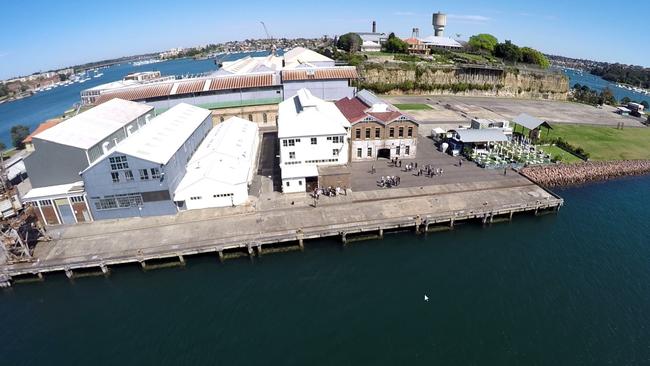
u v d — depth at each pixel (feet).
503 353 103.50
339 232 149.28
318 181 175.83
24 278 136.15
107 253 138.21
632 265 140.15
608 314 116.98
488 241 154.92
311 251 147.74
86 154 165.07
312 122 190.08
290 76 291.58
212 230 150.10
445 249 149.59
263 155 235.81
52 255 138.10
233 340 108.27
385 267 138.92
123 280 134.72
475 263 141.18
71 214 157.38
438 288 128.06
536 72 465.88
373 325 112.68
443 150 234.38
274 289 128.06
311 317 115.96
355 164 215.51
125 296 127.13
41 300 127.54
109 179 152.15
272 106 297.74
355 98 271.69
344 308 119.44
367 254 146.41
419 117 323.98
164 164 152.46
